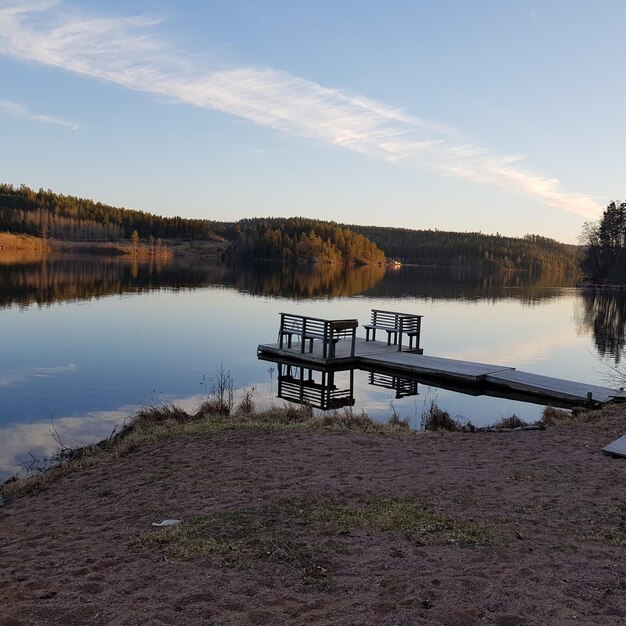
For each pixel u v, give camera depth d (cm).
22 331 2334
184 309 3359
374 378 1764
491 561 456
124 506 649
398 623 354
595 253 8256
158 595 401
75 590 414
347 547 486
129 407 1316
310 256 13325
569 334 2952
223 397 1393
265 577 429
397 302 4456
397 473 732
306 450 856
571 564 451
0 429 1123
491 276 11038
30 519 641
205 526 546
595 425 1034
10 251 10850
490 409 1394
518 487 671
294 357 1925
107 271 6838
